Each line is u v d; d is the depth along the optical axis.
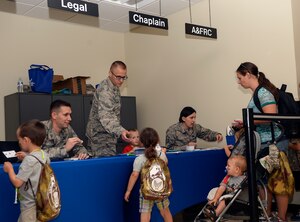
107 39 7.14
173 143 4.78
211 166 3.82
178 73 6.16
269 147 2.78
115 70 3.21
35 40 6.21
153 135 2.88
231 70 5.27
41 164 2.05
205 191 3.67
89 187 2.54
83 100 5.98
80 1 3.44
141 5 5.80
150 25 4.27
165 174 2.84
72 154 3.34
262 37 4.86
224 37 5.37
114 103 3.29
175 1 5.68
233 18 5.24
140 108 6.96
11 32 5.96
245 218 2.69
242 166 2.83
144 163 2.78
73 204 2.42
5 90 5.82
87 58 6.82
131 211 2.90
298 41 4.60
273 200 3.26
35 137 2.11
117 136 3.27
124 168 2.85
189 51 5.95
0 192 2.12
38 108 5.50
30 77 5.60
